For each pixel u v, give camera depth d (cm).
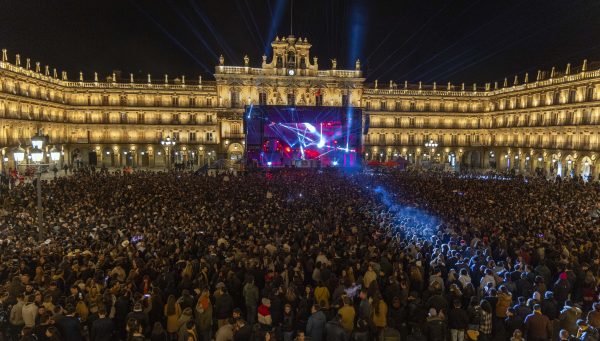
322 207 3219
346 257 1898
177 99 10319
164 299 1573
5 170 6925
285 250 1962
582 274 1847
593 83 7675
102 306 1321
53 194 3944
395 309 1465
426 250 2106
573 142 8119
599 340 1291
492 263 1800
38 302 1418
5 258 1925
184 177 5725
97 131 10031
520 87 9669
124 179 5347
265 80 10069
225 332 1327
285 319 1398
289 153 8744
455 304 1438
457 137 11169
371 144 10875
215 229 2430
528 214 3012
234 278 1675
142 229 2477
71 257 1864
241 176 6009
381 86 11088
